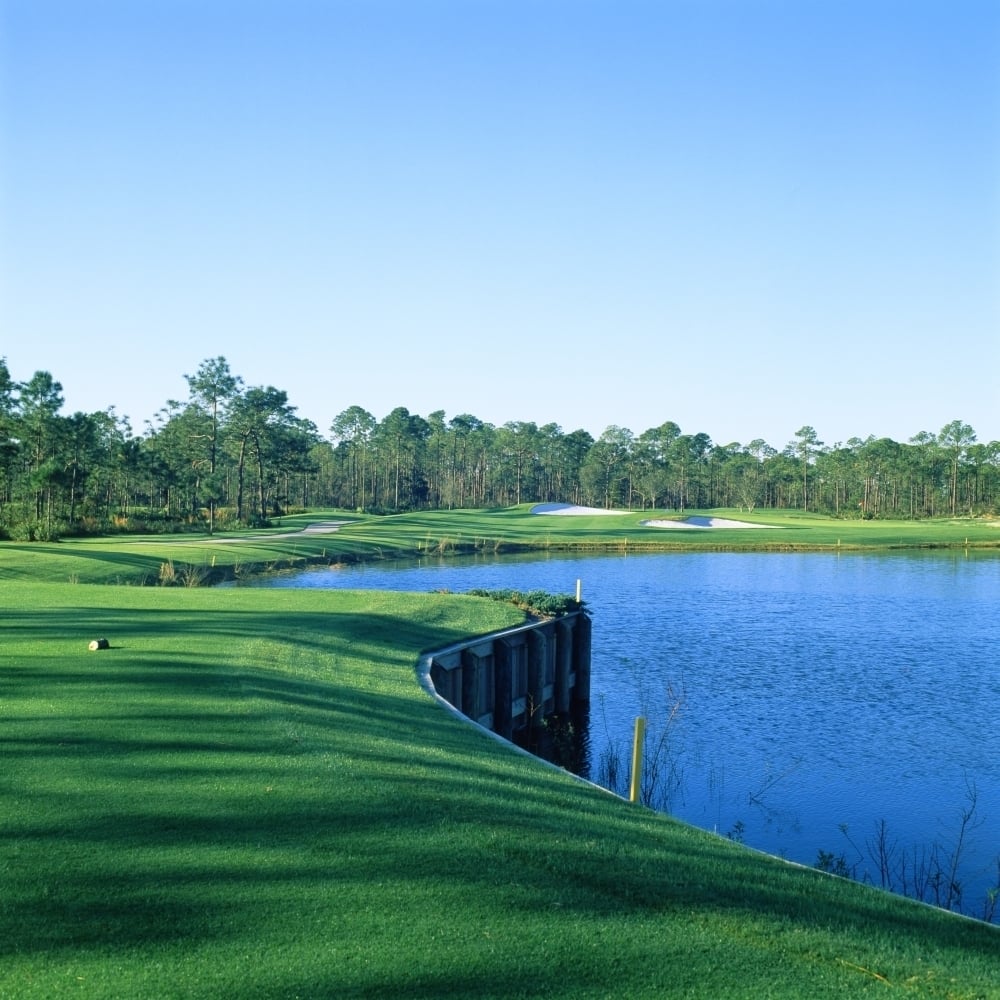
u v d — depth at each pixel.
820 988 5.69
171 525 76.25
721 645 32.94
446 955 5.79
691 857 8.28
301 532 76.25
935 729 21.81
